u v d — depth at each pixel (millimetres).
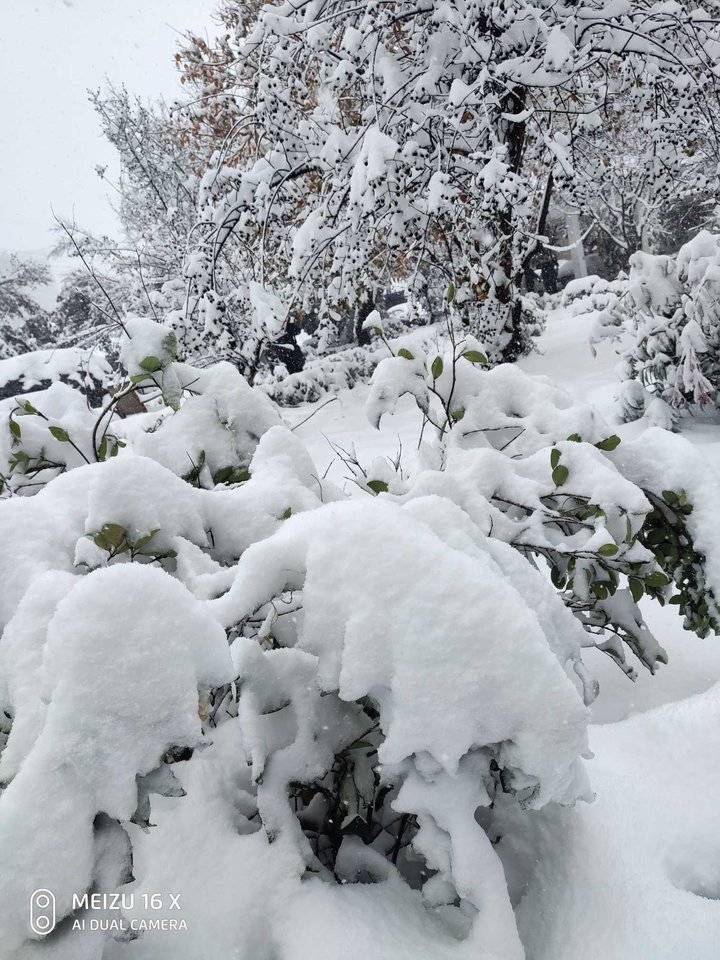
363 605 852
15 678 829
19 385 7762
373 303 8484
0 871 633
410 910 916
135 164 11578
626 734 1370
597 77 7926
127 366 1661
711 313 4965
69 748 683
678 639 2289
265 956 821
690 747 1261
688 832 1025
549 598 1108
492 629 813
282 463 1545
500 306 7793
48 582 911
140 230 13461
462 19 6254
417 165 6117
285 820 913
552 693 799
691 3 7305
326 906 841
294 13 6602
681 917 885
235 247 7227
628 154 8602
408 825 1120
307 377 10625
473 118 6953
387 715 864
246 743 893
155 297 9477
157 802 952
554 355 9547
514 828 1128
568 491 1445
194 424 1771
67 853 654
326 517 961
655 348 5336
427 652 816
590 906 954
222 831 943
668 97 6855
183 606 758
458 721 803
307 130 6613
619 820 1077
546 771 812
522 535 1393
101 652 708
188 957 804
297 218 7852
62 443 1696
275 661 978
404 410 8117
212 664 764
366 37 5992
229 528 1330
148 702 706
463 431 1699
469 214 7180
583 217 18547
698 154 8281
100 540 1102
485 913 810
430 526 1076
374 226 6332
